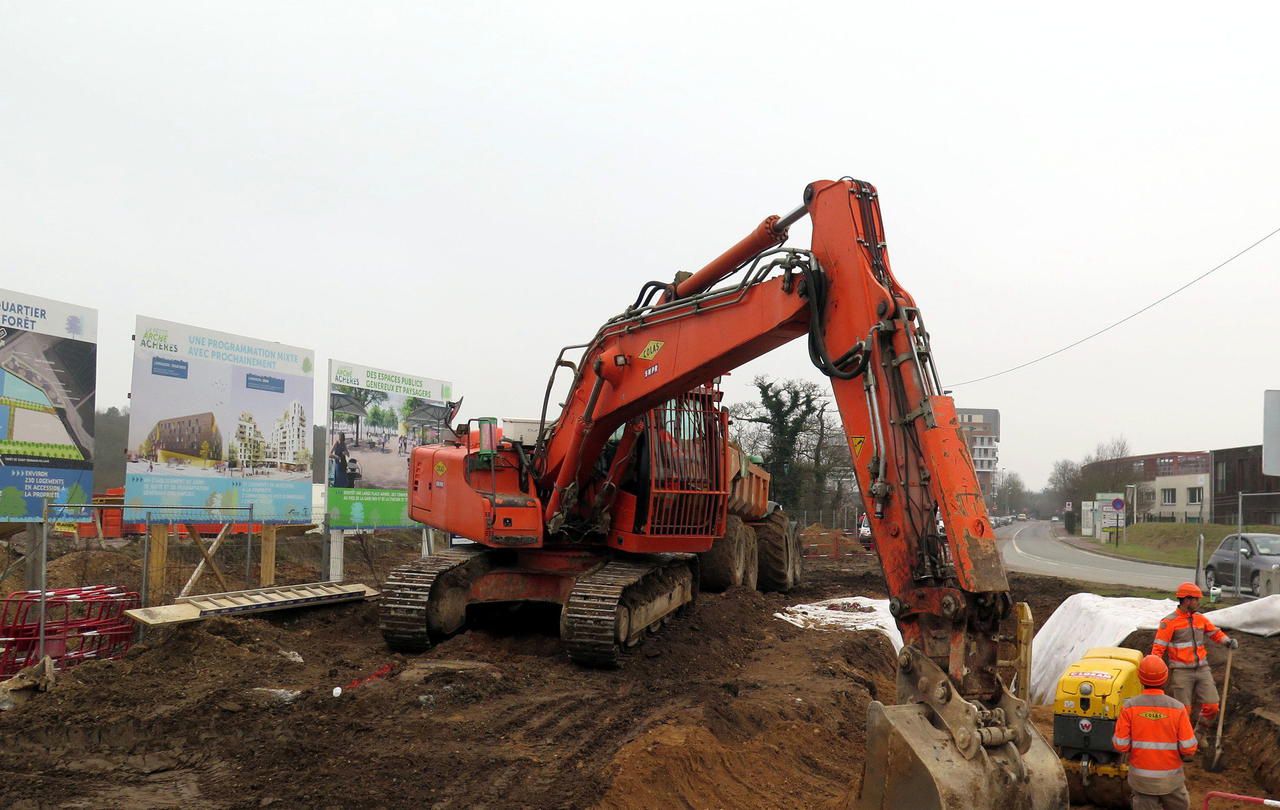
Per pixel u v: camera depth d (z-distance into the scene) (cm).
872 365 667
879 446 655
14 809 633
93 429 1208
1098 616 1444
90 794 661
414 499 1338
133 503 1267
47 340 1152
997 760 539
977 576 575
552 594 1180
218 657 1027
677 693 950
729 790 732
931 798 530
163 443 1311
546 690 949
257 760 722
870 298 680
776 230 838
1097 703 807
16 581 1614
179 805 639
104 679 938
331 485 1658
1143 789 711
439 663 1030
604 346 1077
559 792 653
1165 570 3519
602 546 1198
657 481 1133
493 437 1168
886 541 646
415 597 1085
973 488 601
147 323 1295
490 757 718
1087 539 7012
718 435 1218
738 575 1762
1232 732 1062
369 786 662
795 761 835
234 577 1936
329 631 1284
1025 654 586
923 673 590
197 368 1368
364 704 847
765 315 814
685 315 938
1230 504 4838
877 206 727
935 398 622
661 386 975
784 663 1237
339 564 1664
